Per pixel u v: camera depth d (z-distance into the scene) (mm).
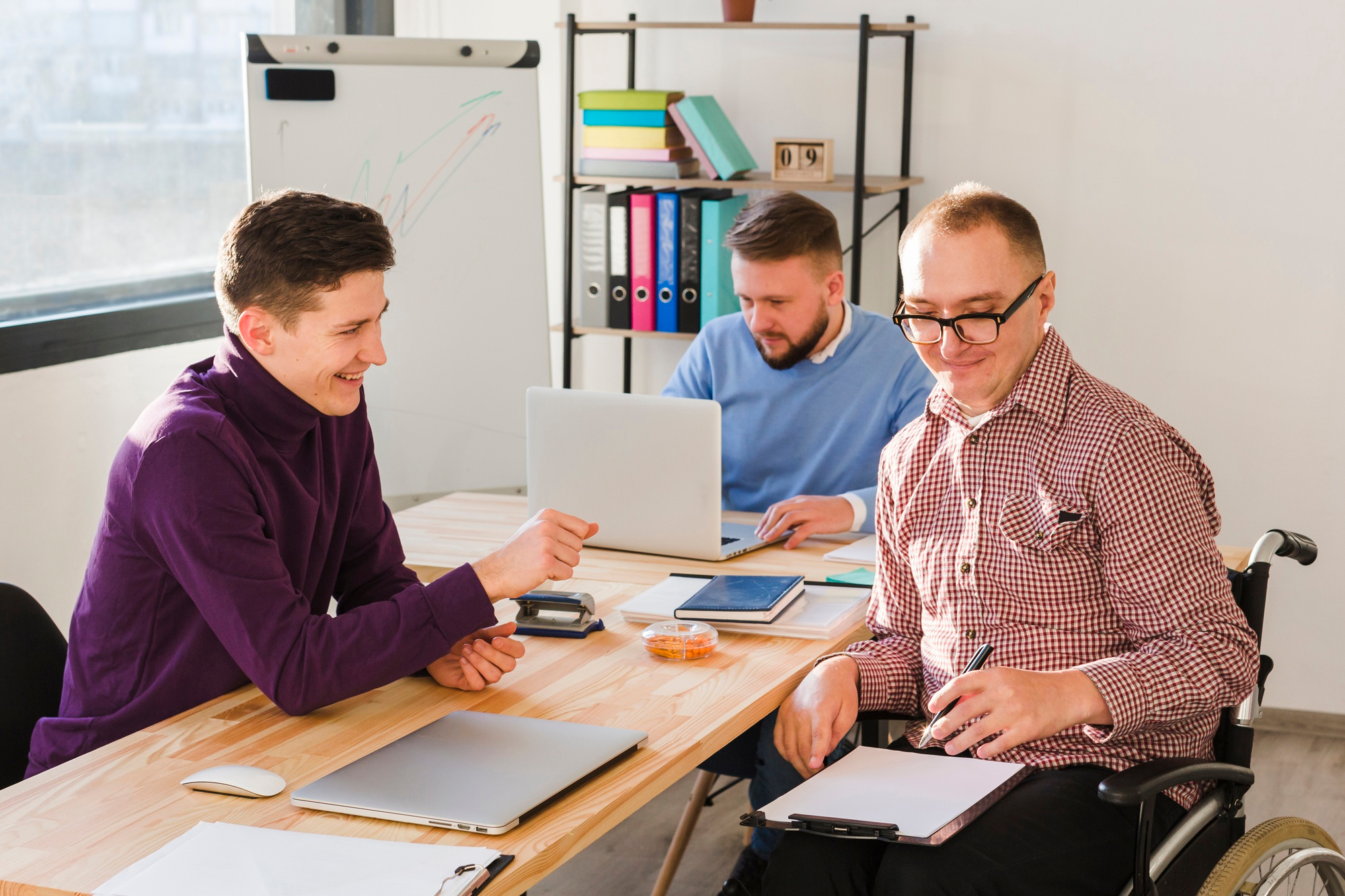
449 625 1443
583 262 3453
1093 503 1509
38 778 1288
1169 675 1438
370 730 1410
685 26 3223
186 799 1236
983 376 1552
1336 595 3223
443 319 3041
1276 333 3186
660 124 3307
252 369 1511
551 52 3768
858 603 1825
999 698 1400
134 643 1517
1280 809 2803
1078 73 3238
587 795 1238
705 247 3303
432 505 2490
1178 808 1522
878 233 3492
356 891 1023
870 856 1453
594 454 2104
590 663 1622
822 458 2551
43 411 2754
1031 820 1409
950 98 3363
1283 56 3068
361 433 1738
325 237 1440
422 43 3004
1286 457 3227
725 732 1426
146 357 3008
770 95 3533
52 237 2883
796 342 2482
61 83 2873
